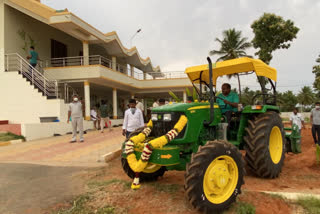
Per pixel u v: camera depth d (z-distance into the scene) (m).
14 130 11.06
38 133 11.05
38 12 13.55
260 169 4.62
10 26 14.05
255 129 4.62
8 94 13.40
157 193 3.98
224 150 3.44
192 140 4.02
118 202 3.65
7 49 13.82
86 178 4.92
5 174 5.28
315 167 5.66
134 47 22.80
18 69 14.28
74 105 9.57
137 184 3.74
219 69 5.22
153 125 4.33
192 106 4.10
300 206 3.45
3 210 3.45
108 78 16.23
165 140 3.59
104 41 16.77
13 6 13.77
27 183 4.64
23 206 3.58
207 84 5.73
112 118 20.11
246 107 4.93
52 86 14.48
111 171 5.43
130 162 3.74
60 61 16.98
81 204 3.60
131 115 6.38
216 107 4.58
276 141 5.22
